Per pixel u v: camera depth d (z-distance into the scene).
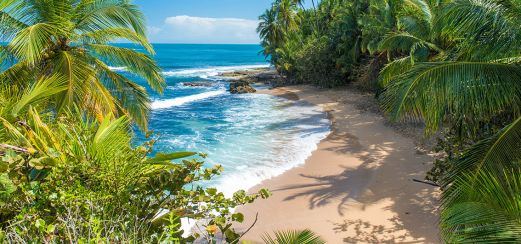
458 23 6.39
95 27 8.65
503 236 2.81
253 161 13.09
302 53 37.28
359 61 31.44
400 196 9.41
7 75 7.97
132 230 2.74
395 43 17.48
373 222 8.15
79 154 3.13
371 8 27.00
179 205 3.34
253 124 20.00
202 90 38.72
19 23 8.12
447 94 5.52
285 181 10.91
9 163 2.78
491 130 7.00
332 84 33.91
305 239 3.14
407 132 15.86
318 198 9.56
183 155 3.46
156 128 19.31
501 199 3.18
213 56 131.62
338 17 35.72
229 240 3.17
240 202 3.51
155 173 3.34
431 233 7.50
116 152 3.16
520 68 5.50
